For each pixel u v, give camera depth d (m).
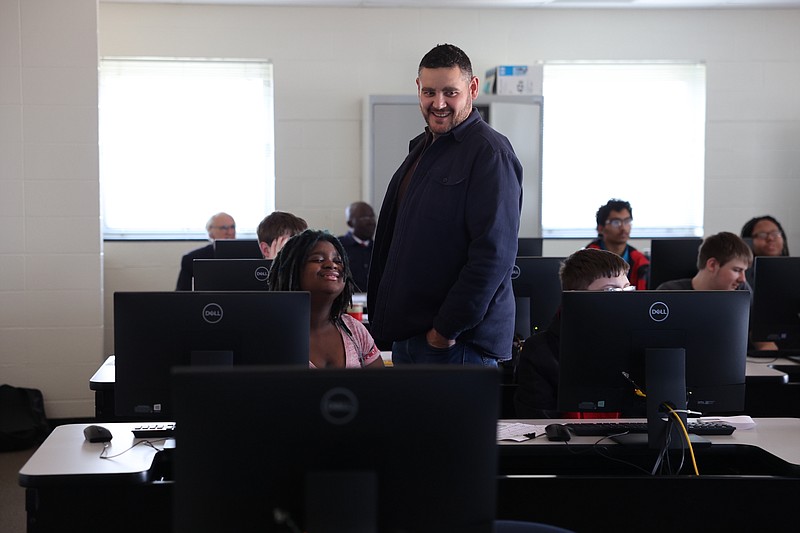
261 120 6.91
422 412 1.31
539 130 6.64
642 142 7.15
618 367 2.46
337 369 1.32
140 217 6.85
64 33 5.34
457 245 2.84
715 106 7.12
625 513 2.45
